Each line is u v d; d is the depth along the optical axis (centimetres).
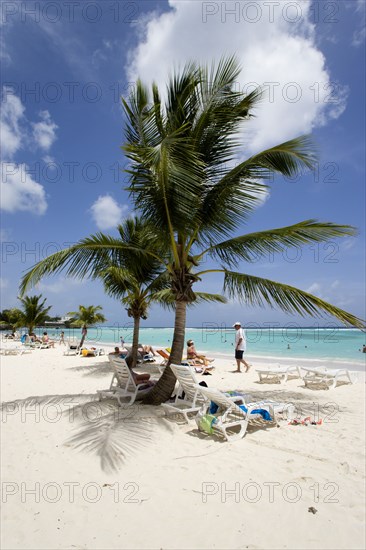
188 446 475
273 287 631
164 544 276
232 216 669
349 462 424
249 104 654
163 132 660
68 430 534
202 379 1048
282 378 1064
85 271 668
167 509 324
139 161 618
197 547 272
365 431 539
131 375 664
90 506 330
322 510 321
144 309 1295
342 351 2272
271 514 316
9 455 447
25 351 2206
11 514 319
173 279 667
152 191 611
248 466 414
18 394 827
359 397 790
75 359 1667
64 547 272
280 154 638
